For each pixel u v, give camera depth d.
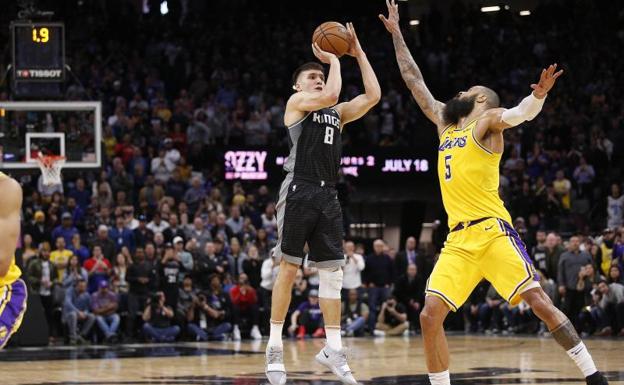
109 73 27.59
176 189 23.64
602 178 26.09
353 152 26.14
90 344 18.81
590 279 20.27
